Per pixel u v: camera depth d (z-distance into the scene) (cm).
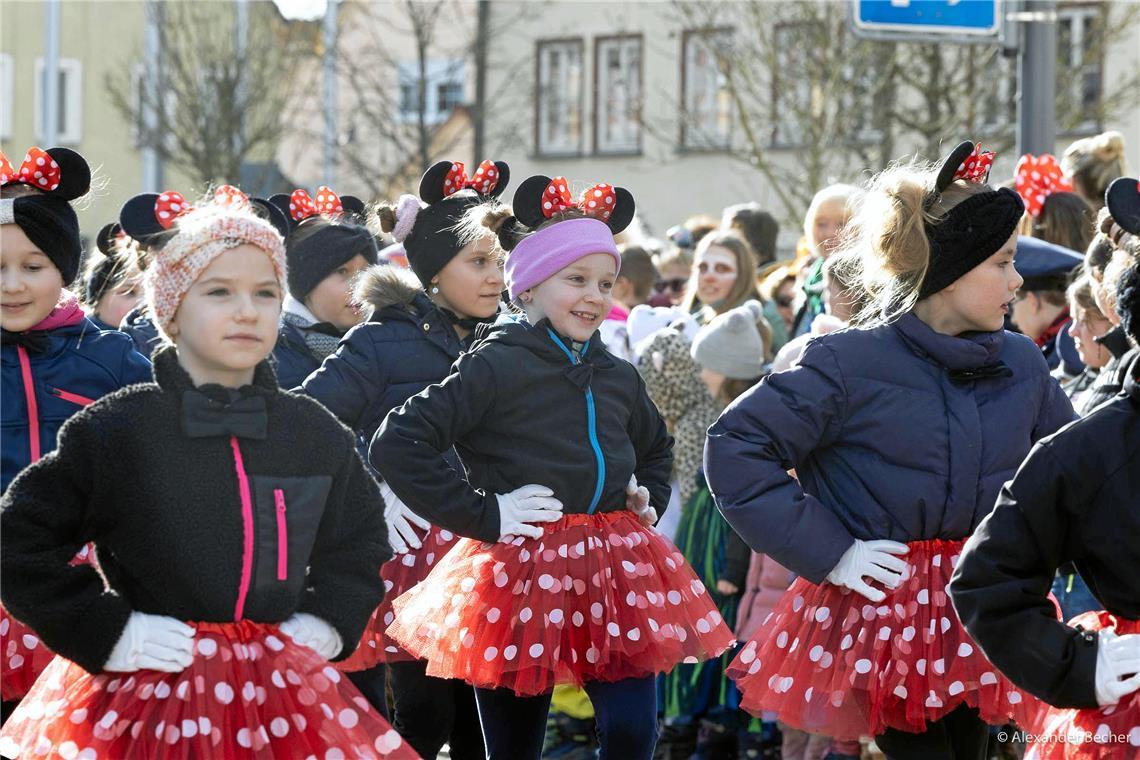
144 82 2894
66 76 3641
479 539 525
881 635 484
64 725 404
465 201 652
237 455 411
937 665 478
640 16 3009
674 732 809
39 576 395
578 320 549
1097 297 597
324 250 730
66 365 531
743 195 2912
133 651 392
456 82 3194
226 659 402
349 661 598
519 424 542
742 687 517
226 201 459
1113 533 395
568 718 835
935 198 504
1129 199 447
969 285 499
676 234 1217
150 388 414
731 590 791
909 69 2158
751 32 2467
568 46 3098
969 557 405
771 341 884
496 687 541
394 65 2830
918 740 496
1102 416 398
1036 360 512
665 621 527
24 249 517
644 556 540
